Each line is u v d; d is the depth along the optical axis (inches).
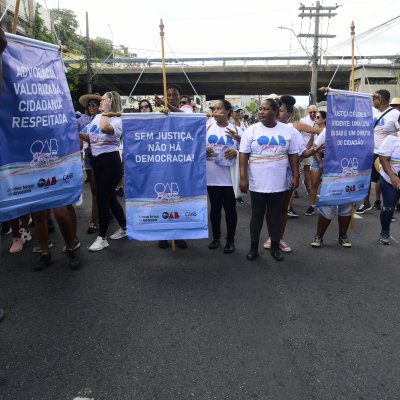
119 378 94.8
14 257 175.8
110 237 203.8
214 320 121.6
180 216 163.6
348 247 190.9
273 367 99.1
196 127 159.5
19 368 98.4
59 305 131.2
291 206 248.4
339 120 173.5
